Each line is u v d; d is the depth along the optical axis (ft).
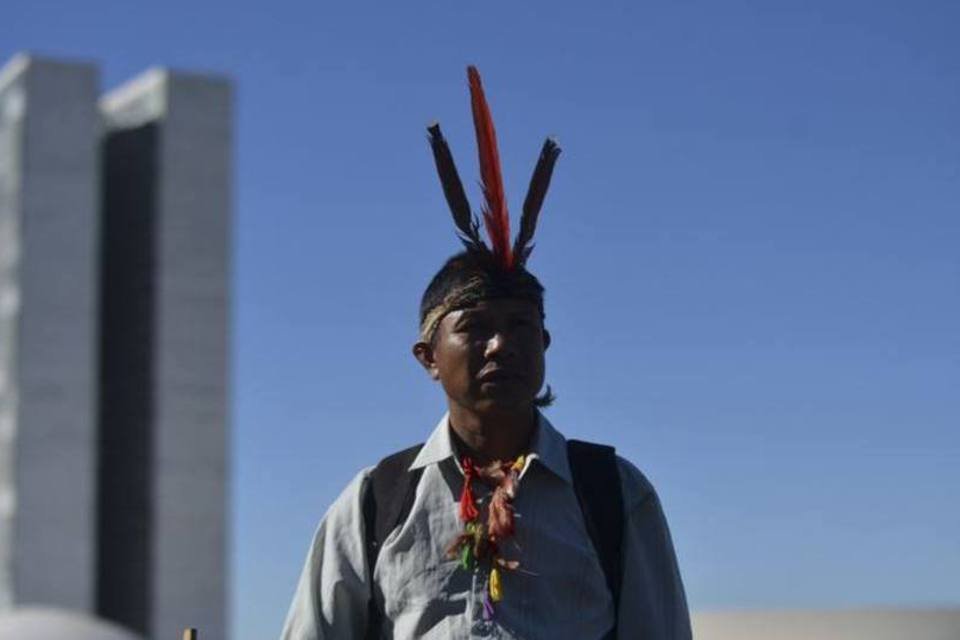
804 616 48.01
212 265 205.57
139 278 206.90
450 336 12.41
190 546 197.16
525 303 12.38
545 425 12.73
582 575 12.30
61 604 191.31
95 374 200.03
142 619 196.03
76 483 195.83
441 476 12.51
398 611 12.32
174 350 201.26
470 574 12.24
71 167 203.31
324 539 12.75
